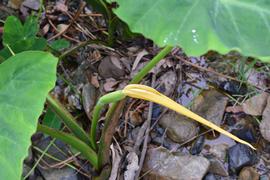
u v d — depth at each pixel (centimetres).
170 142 108
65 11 122
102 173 102
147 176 104
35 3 122
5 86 78
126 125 109
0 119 76
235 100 111
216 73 114
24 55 80
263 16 72
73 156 105
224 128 109
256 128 109
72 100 111
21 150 74
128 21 71
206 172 104
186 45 70
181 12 71
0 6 121
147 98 81
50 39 119
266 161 107
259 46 70
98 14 121
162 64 114
